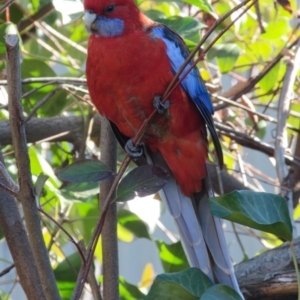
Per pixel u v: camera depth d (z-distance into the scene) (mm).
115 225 5707
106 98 6430
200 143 6742
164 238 11781
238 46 8953
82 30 9977
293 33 8820
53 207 8250
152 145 6863
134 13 6410
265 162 11508
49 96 7434
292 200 7621
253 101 11078
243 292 5801
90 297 9039
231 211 4703
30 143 8352
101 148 6078
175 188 6949
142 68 6203
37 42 9523
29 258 5395
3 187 4773
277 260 5910
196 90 6602
